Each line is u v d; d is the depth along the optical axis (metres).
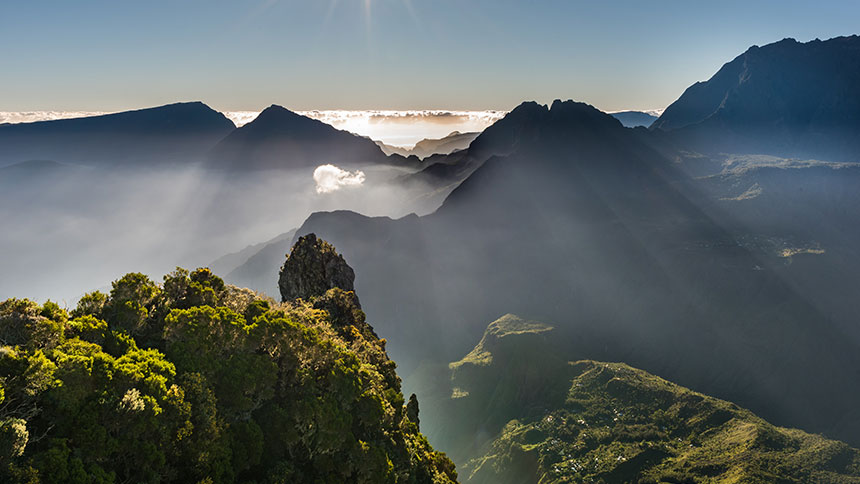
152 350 45.88
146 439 37.41
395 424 62.09
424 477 62.34
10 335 39.66
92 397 36.62
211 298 61.50
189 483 39.19
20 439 30.52
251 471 45.16
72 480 32.09
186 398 42.28
